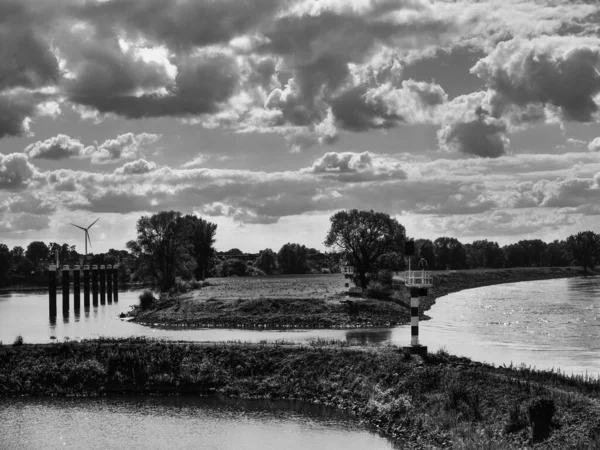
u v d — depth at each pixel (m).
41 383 61.88
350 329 94.62
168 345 66.12
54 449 46.25
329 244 137.00
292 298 114.12
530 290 194.88
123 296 185.88
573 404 41.88
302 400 57.25
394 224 138.75
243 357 63.31
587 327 92.38
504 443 40.50
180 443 47.06
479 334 85.44
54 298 122.69
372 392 54.22
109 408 56.03
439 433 44.72
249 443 46.72
